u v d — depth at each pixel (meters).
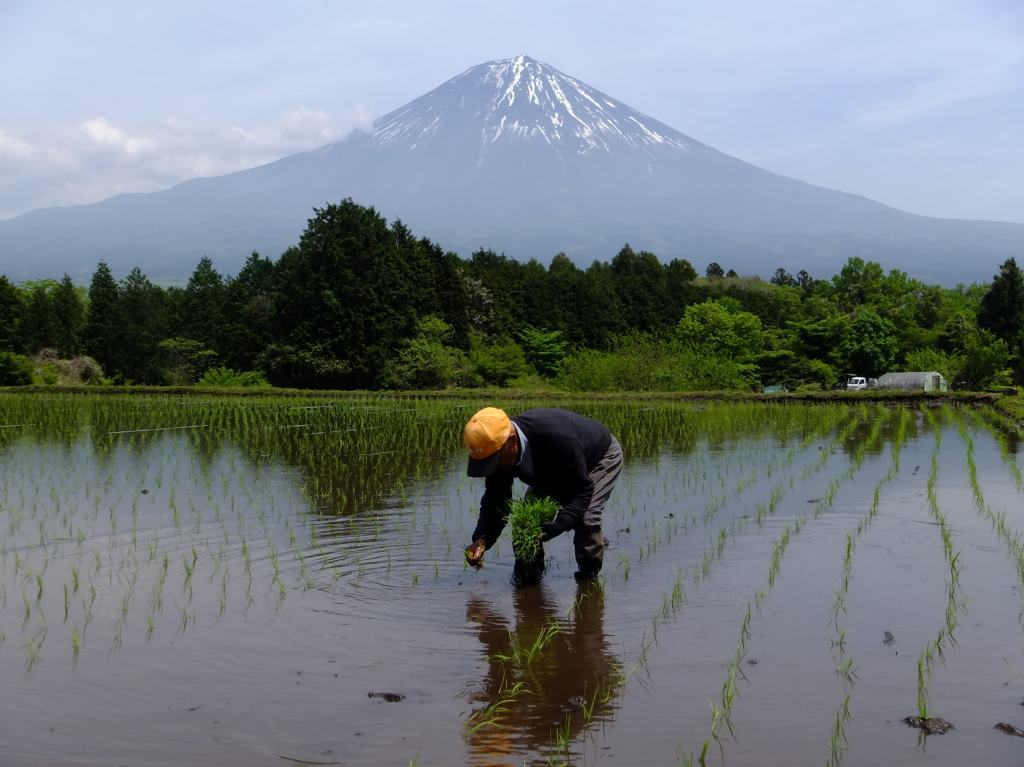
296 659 4.57
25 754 3.51
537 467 6.00
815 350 47.31
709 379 32.72
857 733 3.65
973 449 13.58
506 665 4.47
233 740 3.63
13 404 23.91
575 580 6.11
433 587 5.93
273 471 11.43
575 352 46.97
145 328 42.31
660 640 4.82
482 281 50.12
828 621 5.08
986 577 5.96
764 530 7.60
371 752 3.52
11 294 40.06
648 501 9.11
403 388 37.62
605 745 3.57
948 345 49.31
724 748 3.53
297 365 37.62
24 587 5.93
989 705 3.92
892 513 8.28
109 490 9.88
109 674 4.36
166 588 5.90
